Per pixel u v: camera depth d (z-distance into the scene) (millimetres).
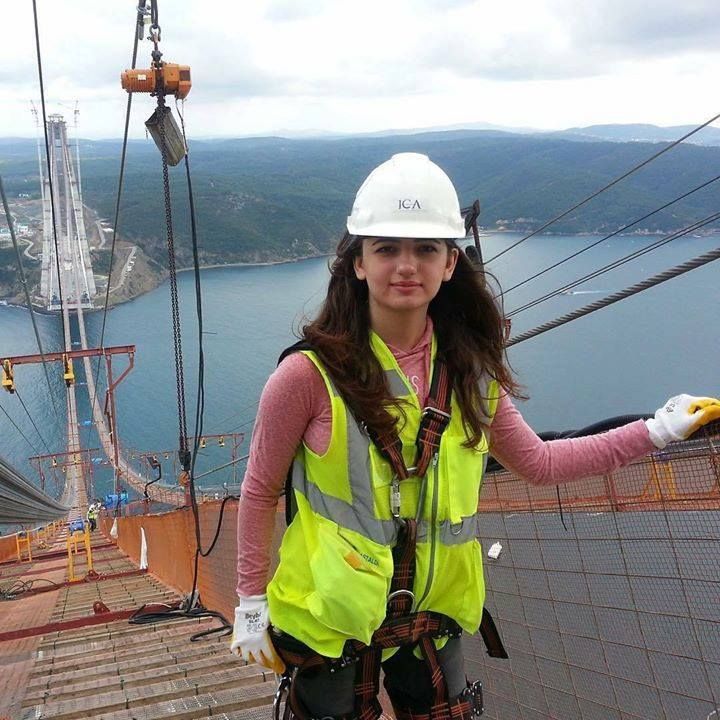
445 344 2117
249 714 4734
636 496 2645
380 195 2025
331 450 1965
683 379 92000
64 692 5625
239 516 2109
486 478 3373
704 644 2404
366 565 1951
